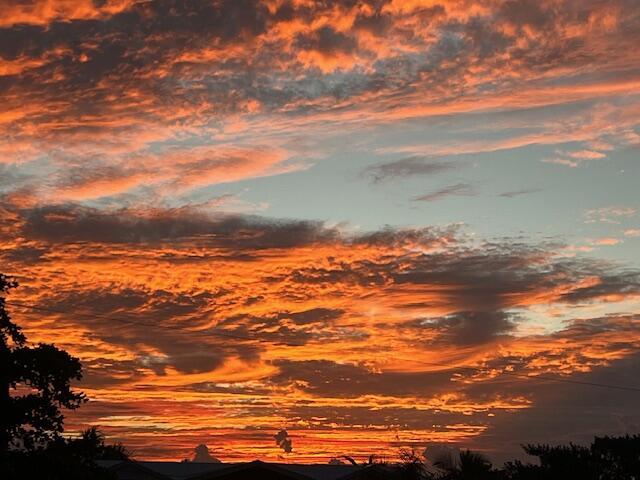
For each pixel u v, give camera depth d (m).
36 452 27.95
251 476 42.38
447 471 41.91
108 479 29.84
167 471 43.38
